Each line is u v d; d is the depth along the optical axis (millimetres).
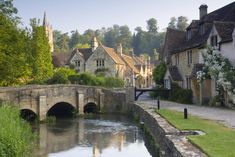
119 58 68750
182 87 40219
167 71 42531
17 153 15688
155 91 43812
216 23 31266
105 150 20688
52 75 48469
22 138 18297
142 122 27766
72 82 49000
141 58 96125
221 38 29969
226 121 19359
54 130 28141
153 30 155500
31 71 42219
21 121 23703
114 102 41906
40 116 33031
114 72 63219
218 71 29078
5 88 30078
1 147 14758
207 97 32562
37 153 19953
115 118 36500
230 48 28625
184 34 48375
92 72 64312
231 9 35344
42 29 48906
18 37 31734
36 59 42250
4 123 16797
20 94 31312
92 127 29672
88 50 68500
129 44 154625
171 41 47250
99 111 41375
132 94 41438
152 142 20469
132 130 27750
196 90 34125
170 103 35562
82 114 38594
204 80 32188
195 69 34000
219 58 29672
